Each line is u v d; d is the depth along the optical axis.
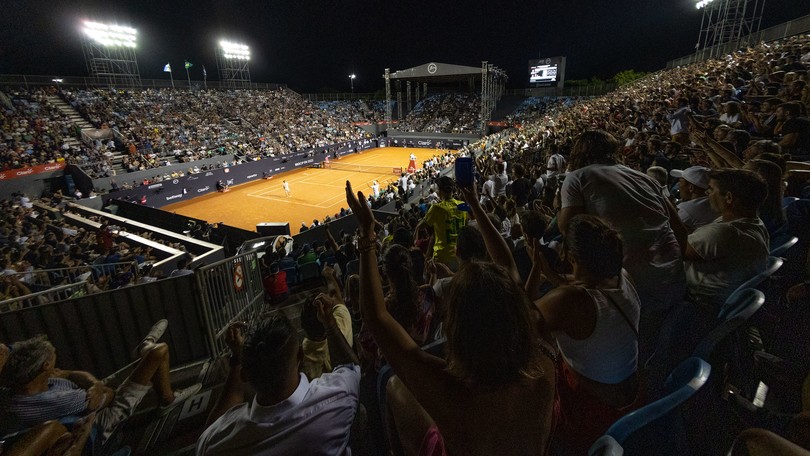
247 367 1.89
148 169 31.94
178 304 5.85
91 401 3.28
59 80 40.88
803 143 5.64
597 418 2.03
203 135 41.81
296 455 1.91
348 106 73.81
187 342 5.94
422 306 2.72
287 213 29.17
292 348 1.94
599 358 1.94
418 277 3.10
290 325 1.99
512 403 1.35
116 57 52.06
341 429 2.05
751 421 2.39
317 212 29.36
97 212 24.12
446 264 4.58
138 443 3.66
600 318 1.89
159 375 3.88
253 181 39.28
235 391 2.42
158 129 39.28
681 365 2.01
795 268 3.56
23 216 21.06
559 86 67.81
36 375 2.96
